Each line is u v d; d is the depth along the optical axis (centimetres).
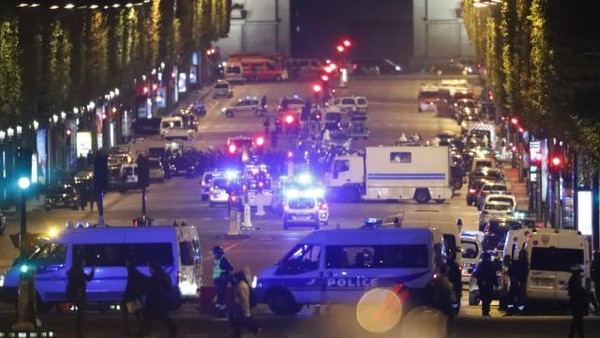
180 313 15775
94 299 15775
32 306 13262
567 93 18925
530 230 16962
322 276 15075
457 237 18175
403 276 14950
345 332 13588
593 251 19212
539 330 13375
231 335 13262
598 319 14575
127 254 15800
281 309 15175
